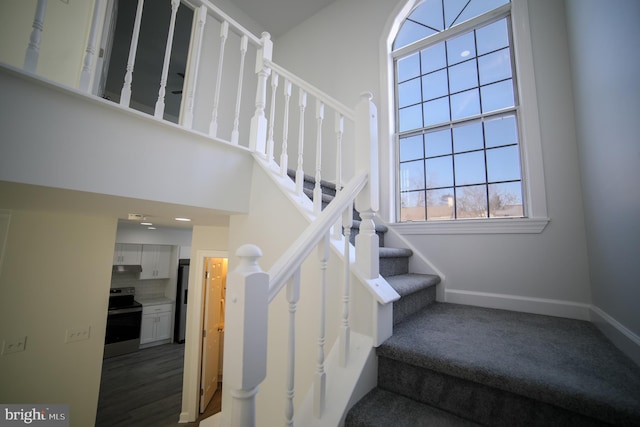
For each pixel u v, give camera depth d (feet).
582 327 4.43
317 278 4.09
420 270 7.00
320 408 2.89
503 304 5.84
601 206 4.12
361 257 3.87
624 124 3.15
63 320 8.00
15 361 7.22
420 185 7.70
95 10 3.68
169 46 4.45
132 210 5.67
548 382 2.56
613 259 3.75
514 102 6.48
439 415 2.95
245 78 11.44
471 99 7.12
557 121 5.66
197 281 12.18
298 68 11.28
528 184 5.95
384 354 3.44
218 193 5.04
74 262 8.28
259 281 2.06
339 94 9.75
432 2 8.13
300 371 4.11
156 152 4.17
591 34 4.15
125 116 3.84
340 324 3.52
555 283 5.40
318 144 4.91
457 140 7.22
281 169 5.46
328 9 10.77
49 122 3.15
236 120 5.46
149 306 19.93
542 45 6.00
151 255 21.56
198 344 11.89
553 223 5.53
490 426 2.78
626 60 3.01
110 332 17.90
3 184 3.04
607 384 2.53
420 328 4.23
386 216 7.85
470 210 6.85
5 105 2.85
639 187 2.85
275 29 12.10
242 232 5.75
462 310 5.59
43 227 7.80
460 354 3.17
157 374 15.34
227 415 4.03
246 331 1.94
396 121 8.36
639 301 2.98
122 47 12.86
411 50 8.28
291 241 4.80
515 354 3.22
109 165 3.64
